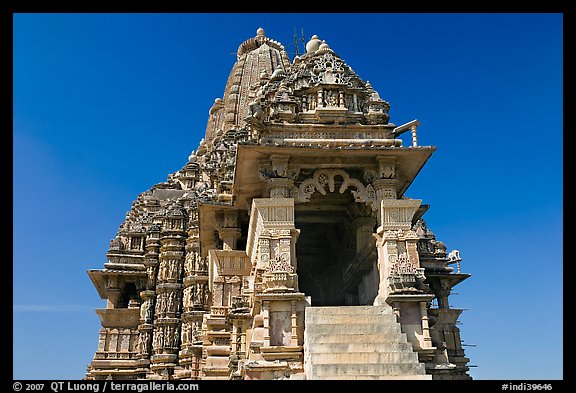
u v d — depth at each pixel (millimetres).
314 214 21875
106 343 40625
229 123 44750
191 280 38312
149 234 44312
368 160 17219
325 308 14617
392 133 18328
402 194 19469
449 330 25641
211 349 20891
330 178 16969
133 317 41969
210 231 23266
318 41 25891
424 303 14938
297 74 20156
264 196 17984
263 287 14969
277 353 13938
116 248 44312
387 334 13500
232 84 49531
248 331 18094
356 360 12617
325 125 18281
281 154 16641
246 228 22328
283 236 15703
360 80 20703
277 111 18500
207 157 48219
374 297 17781
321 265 24406
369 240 19047
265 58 47594
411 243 16078
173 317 39656
